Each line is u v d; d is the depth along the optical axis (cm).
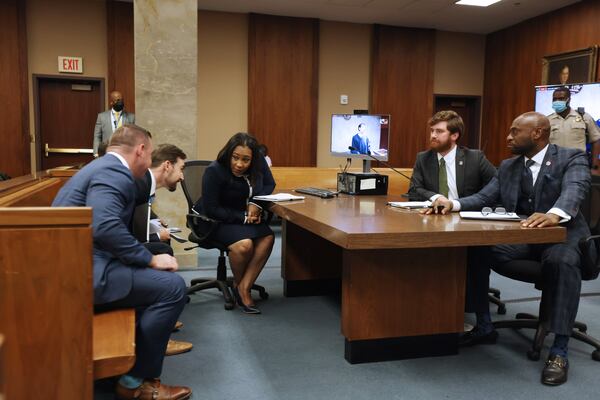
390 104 854
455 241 197
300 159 825
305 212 250
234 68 793
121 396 190
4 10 699
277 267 427
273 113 809
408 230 197
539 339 242
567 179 237
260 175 317
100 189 180
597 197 261
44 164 745
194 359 239
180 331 275
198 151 791
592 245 231
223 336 269
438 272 239
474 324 292
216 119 793
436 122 297
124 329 171
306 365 234
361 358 236
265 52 796
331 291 353
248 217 309
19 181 265
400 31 848
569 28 717
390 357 240
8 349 142
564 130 508
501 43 855
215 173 305
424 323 240
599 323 296
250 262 313
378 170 552
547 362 224
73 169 362
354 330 231
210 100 788
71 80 736
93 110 753
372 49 843
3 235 140
